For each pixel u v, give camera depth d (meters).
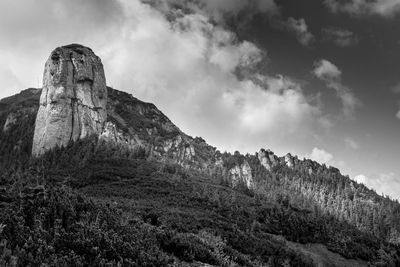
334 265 64.81
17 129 168.38
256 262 33.00
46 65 144.12
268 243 48.78
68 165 105.19
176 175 108.19
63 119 133.50
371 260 71.19
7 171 97.44
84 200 24.41
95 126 140.50
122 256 18.50
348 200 184.75
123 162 113.88
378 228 140.75
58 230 18.41
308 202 143.62
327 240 76.19
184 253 22.91
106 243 18.47
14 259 14.70
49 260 15.59
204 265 22.92
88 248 17.61
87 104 141.12
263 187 155.12
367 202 198.00
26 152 144.12
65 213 20.84
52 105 134.88
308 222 83.69
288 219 81.50
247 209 86.25
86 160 107.94
